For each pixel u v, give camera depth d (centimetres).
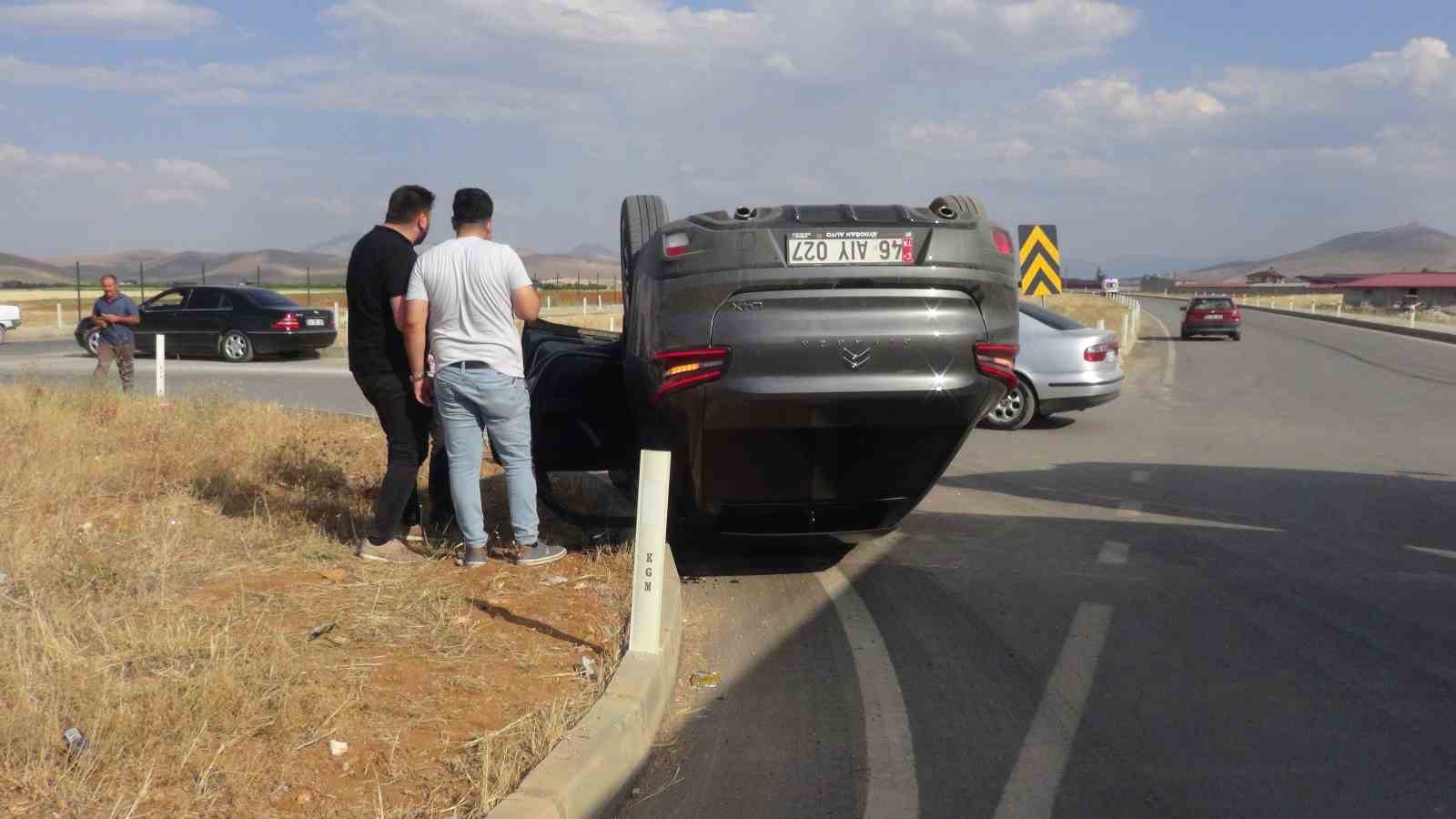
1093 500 895
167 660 407
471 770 345
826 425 566
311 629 460
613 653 453
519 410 564
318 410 1290
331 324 2412
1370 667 504
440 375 551
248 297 2316
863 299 558
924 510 853
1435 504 879
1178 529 787
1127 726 438
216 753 341
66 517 615
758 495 606
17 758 324
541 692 414
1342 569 675
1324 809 370
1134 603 603
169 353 2369
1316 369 2328
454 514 672
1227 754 412
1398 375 2173
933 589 633
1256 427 1373
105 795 312
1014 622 571
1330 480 991
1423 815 365
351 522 665
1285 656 518
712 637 548
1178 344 3275
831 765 403
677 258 554
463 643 457
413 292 548
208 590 509
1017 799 377
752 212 562
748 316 551
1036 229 1758
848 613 585
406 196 584
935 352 562
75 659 397
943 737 428
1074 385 1308
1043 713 450
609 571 576
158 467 783
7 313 3400
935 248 555
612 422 659
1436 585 638
